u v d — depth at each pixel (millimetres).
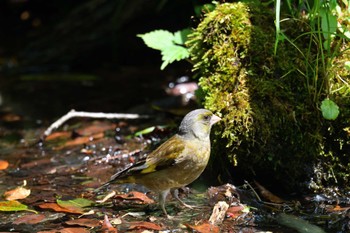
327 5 8344
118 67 17578
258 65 8625
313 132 8492
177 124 11000
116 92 15055
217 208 7832
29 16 20859
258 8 9008
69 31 17266
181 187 8641
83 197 8758
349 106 8461
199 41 8922
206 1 14953
